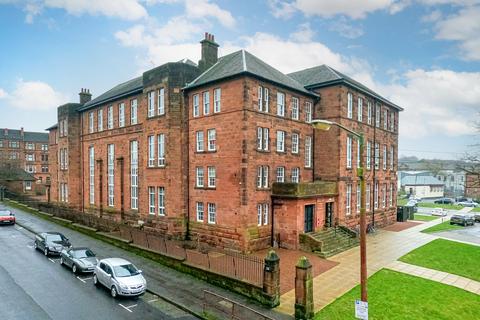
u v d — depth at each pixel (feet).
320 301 52.75
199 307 50.39
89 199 134.62
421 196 319.27
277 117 88.07
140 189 107.04
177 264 67.46
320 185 89.30
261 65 92.79
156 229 97.25
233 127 80.23
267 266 51.37
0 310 48.57
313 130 102.22
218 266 65.92
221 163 83.10
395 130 135.64
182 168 91.76
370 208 115.55
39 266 69.51
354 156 103.91
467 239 105.81
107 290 57.52
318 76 106.22
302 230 83.35
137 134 109.29
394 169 135.13
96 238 94.63
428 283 62.23
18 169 245.86
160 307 51.19
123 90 122.21
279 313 48.57
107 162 123.85
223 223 82.43
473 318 49.37
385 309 50.55
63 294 55.11
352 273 66.39
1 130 330.34
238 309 49.62
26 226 111.75
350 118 101.60
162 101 95.76
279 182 86.38
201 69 97.76
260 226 82.69
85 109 135.33
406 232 114.32
